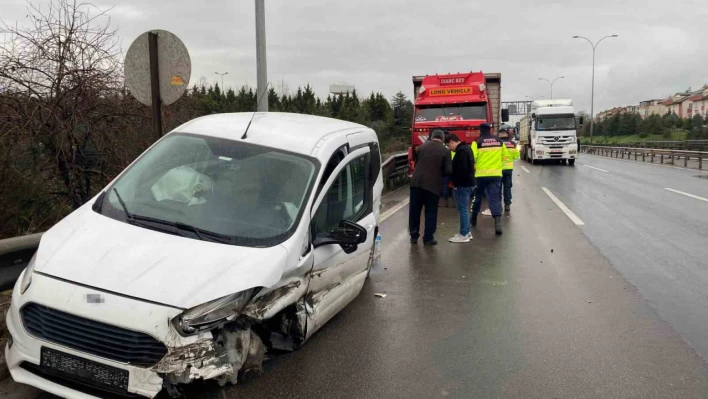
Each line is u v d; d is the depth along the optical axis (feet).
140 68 20.56
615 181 68.49
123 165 26.68
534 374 13.99
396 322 17.74
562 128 102.89
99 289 10.75
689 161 109.40
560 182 67.51
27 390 12.10
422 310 18.98
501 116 71.20
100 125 25.75
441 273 23.99
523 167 100.01
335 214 16.28
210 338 10.98
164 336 10.46
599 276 23.34
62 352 10.67
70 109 23.98
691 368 14.33
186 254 11.80
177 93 20.45
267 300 12.29
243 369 12.67
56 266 11.36
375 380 13.51
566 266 25.09
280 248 12.78
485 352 15.38
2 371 12.50
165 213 13.37
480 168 33.58
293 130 16.28
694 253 27.55
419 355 15.11
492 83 63.52
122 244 11.96
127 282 10.89
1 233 20.33
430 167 29.37
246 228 13.12
